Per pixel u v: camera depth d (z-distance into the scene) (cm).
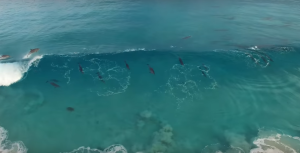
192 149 1664
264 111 1958
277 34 3303
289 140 1681
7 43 3127
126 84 2320
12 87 2283
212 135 1775
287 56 2680
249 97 2108
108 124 1881
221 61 2628
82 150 1664
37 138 1753
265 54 2712
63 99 2134
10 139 1741
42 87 2275
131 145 1702
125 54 2820
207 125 1861
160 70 2516
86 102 2102
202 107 2033
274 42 3042
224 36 3288
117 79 2383
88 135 1784
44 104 2077
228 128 1827
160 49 2938
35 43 3117
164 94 2189
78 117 1944
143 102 2109
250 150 1617
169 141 1727
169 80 2362
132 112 2005
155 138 1753
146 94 2197
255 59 2631
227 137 1745
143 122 1900
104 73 2470
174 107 2045
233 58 2670
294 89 2178
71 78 2395
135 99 2141
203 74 2367
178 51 2880
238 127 1828
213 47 2952
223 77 2369
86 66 2580
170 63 2627
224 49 2888
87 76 2422
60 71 2503
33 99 2134
